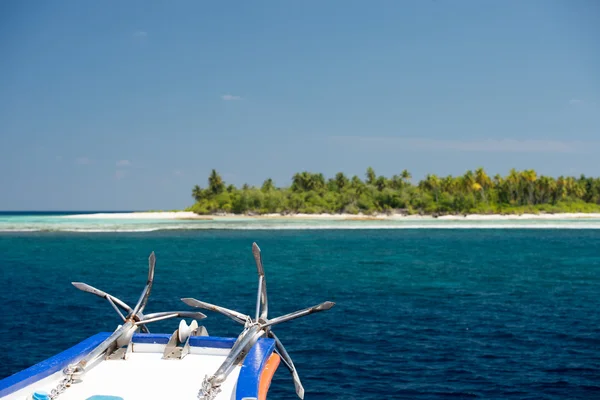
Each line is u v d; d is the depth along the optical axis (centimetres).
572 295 2664
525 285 3042
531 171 15638
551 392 1259
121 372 709
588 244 6831
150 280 852
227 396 643
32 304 2395
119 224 11188
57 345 1689
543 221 13575
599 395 1240
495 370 1418
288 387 1298
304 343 1688
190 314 830
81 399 632
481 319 2050
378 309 2262
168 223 11794
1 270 3831
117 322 2028
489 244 6856
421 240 7700
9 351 1609
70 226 10338
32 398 605
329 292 2772
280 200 15025
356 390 1273
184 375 702
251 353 721
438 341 1712
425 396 1238
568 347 1641
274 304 2419
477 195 15325
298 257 4981
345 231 10188
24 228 9694
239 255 5156
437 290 2842
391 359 1518
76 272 3716
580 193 16162
